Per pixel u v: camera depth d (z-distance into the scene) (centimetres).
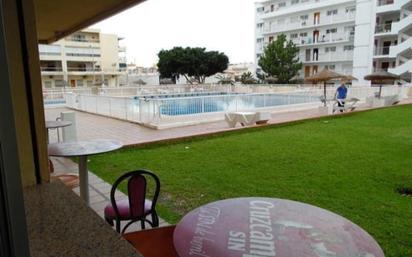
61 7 470
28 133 211
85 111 1592
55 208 167
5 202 59
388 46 2955
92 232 138
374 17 2950
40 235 136
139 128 1048
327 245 148
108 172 540
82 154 344
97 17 535
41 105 216
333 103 1455
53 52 4334
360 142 759
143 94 2178
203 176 513
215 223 169
